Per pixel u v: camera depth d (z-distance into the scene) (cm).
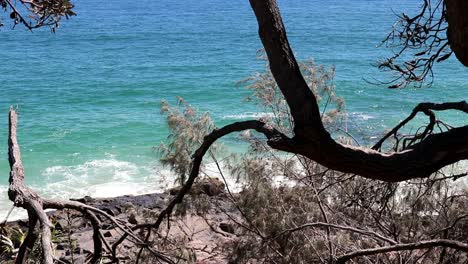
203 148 455
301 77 319
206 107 3547
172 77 4712
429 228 658
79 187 2028
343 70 4822
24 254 339
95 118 3219
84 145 2623
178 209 721
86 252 1023
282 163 725
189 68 5250
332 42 6981
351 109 3297
